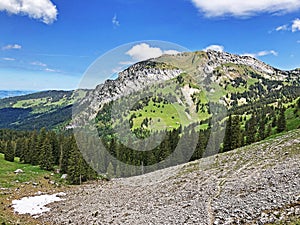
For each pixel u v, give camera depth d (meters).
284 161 47.09
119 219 38.75
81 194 64.50
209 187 43.66
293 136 63.59
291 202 27.94
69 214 47.44
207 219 29.91
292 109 130.00
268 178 38.47
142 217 36.75
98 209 47.34
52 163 92.81
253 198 32.19
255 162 52.91
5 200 59.22
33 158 99.56
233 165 54.31
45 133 102.06
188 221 30.86
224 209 31.41
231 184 41.69
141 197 49.28
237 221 27.36
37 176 83.94
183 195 43.38
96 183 76.25
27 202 58.78
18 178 79.19
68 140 90.94
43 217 47.75
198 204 36.44
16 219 46.16
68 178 80.25
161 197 46.03
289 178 35.66
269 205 28.78
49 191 69.69
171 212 35.75
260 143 67.75
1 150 121.12
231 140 84.62
